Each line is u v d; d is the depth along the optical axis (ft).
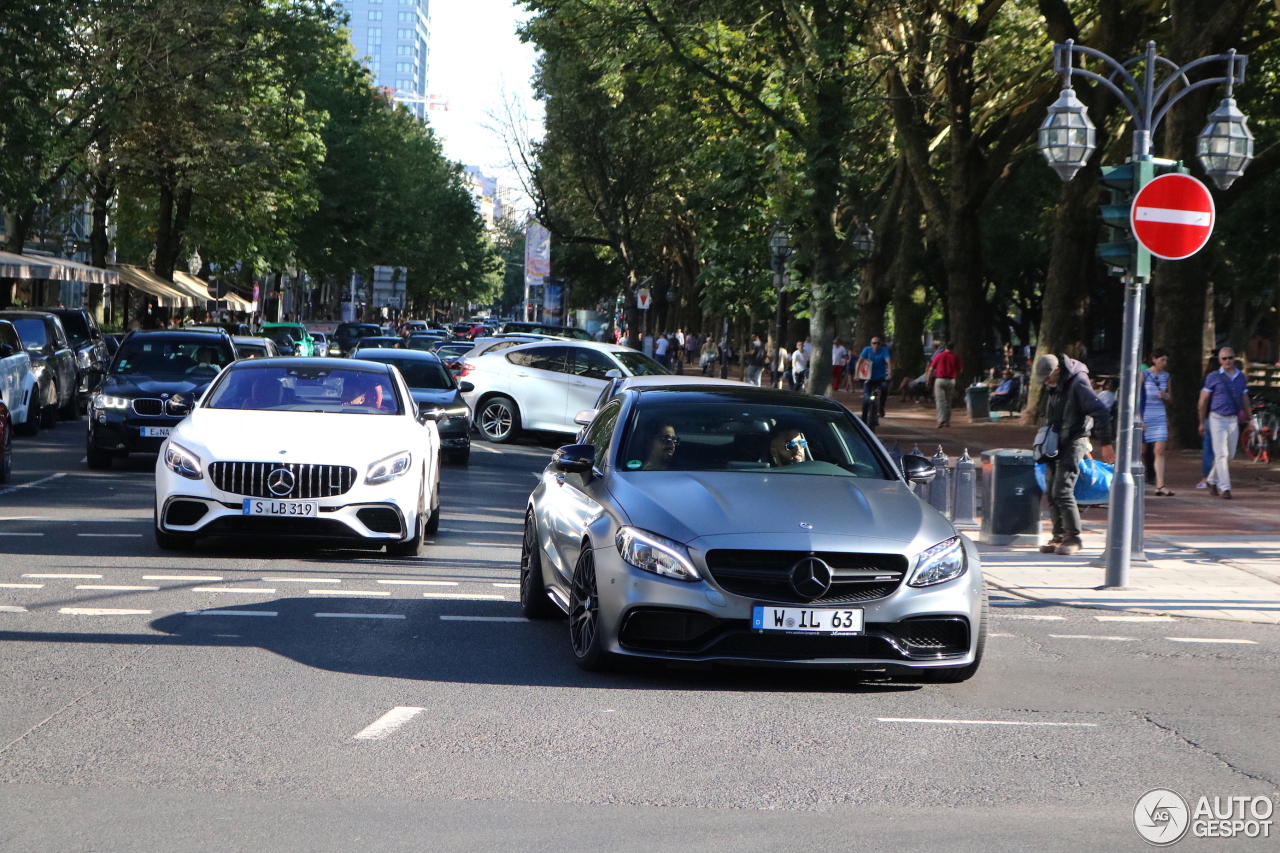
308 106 193.77
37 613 29.32
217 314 211.00
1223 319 221.46
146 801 16.97
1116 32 95.71
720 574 23.63
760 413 28.78
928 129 130.62
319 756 19.22
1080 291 103.91
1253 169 92.84
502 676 24.88
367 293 283.79
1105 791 18.54
